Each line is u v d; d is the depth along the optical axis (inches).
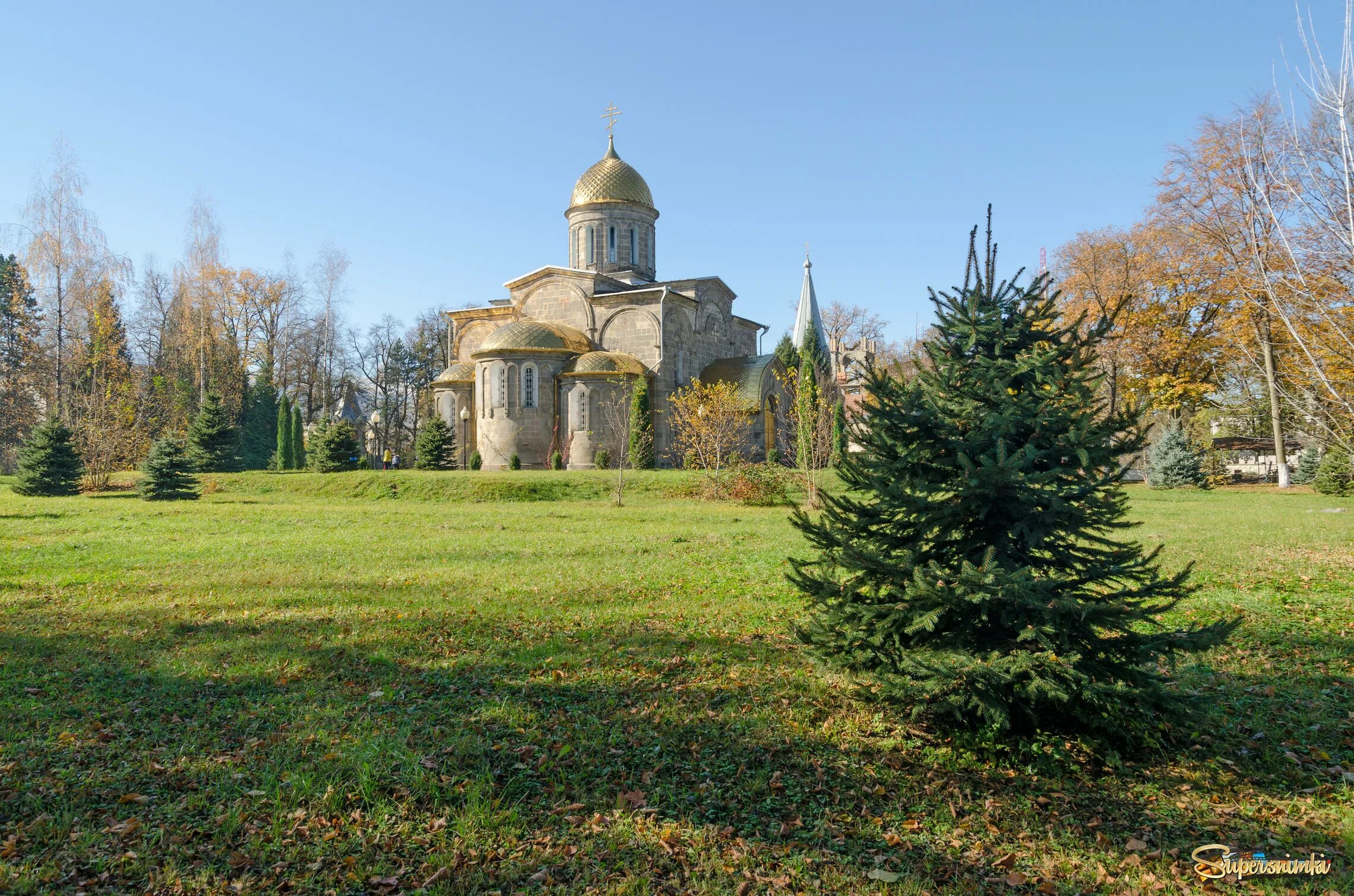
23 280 2103.8
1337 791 247.4
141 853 200.4
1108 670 246.5
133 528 880.3
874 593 274.7
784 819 231.0
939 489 250.1
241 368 2246.6
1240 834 225.5
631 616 457.1
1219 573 570.9
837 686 338.0
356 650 382.6
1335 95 360.2
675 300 1877.5
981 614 246.2
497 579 568.7
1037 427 250.4
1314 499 1250.0
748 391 1861.5
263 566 624.4
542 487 1314.0
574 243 2042.3
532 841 213.6
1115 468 251.4
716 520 999.6
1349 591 503.2
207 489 1450.5
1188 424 1736.0
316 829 215.8
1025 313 275.0
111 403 1640.0
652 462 1681.8
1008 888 199.2
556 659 370.3
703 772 257.9
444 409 1907.0
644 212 2036.2
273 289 2267.5
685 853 210.7
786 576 288.8
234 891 187.3
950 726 285.6
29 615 449.1
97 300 1803.6
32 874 187.8
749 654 383.2
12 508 1114.1
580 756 265.3
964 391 264.1
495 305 2214.6
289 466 2011.6
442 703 310.0
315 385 2522.1
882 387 273.4
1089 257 1694.1
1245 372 1572.3
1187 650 244.2
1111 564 257.8
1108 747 257.9
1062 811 238.1
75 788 234.4
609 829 220.5
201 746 267.3
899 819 231.6
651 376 1814.7
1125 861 211.9
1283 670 358.0
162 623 433.1
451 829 217.3
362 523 953.5
